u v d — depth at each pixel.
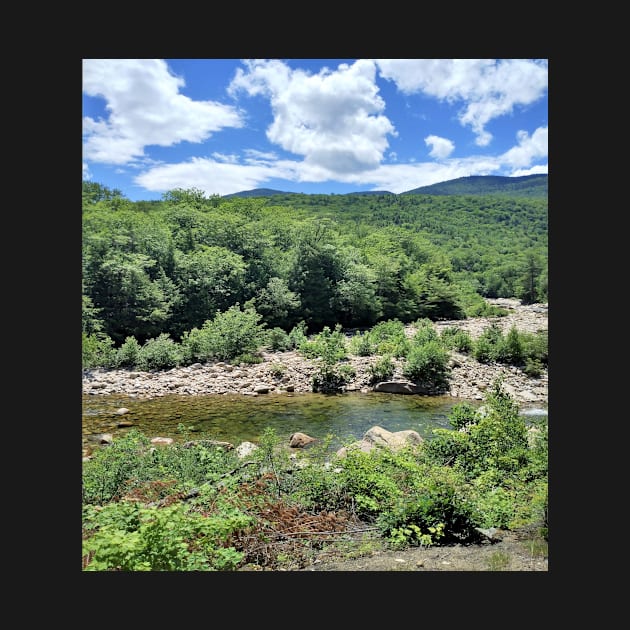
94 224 20.97
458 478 5.88
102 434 10.28
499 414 7.50
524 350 17.31
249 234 27.08
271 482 6.09
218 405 13.16
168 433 10.50
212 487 5.59
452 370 16.20
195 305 22.36
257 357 17.81
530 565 4.70
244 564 4.77
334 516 5.51
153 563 4.14
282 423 11.47
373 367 15.73
